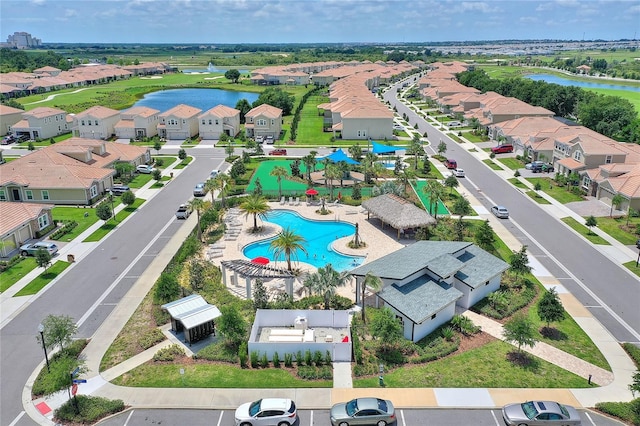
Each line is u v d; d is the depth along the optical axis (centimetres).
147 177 9375
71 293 5075
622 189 7331
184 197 8194
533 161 9994
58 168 8025
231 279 5353
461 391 3556
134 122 12431
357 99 13838
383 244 6262
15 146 11875
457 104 16088
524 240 6400
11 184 7706
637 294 5078
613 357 4028
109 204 7725
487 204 7781
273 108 13300
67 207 7731
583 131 10100
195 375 3738
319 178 9119
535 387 3603
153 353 4047
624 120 12450
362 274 4694
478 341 4228
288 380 3697
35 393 3566
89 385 3638
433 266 4741
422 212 6412
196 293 4994
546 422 3158
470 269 4950
